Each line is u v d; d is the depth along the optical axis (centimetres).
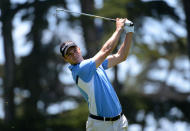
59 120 5828
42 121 5916
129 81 7362
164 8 5456
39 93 5891
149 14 5472
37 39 5566
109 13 5462
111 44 1655
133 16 5484
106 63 1759
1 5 5391
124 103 6341
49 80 5891
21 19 5294
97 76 1655
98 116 1658
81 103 5978
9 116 6047
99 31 5944
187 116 6525
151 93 6894
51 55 5744
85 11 5619
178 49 6041
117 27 1716
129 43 1766
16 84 5881
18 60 6297
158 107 6475
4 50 6178
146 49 5803
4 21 5406
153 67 7412
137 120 6262
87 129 1694
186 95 6812
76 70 1647
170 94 6844
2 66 6862
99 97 1644
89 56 5719
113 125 1667
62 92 6162
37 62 5719
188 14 5750
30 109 5975
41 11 5219
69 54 1656
